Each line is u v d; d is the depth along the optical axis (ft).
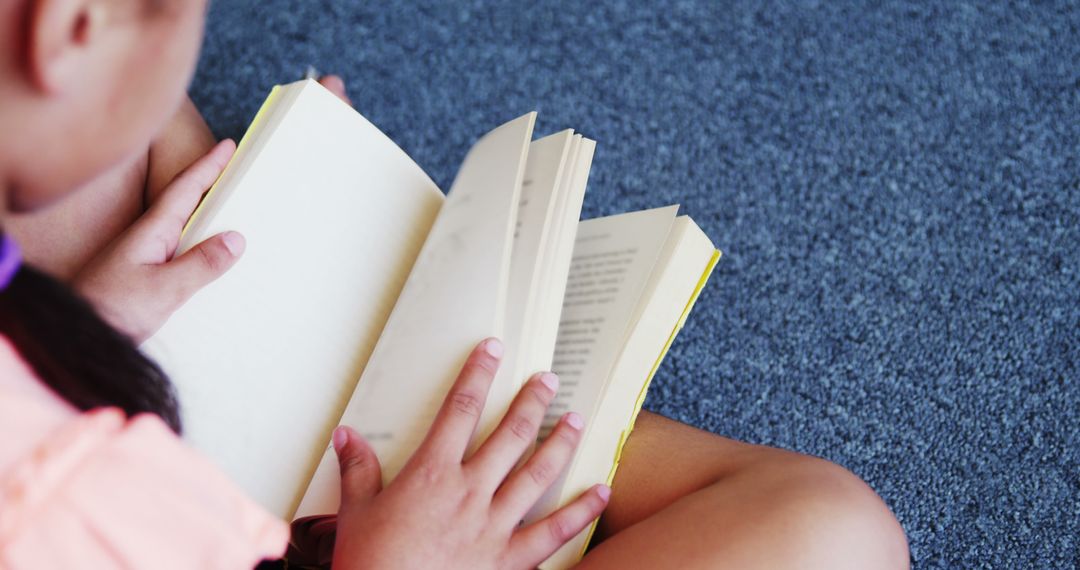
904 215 3.39
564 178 2.55
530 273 2.50
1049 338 3.24
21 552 1.93
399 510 2.36
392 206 2.73
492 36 3.68
